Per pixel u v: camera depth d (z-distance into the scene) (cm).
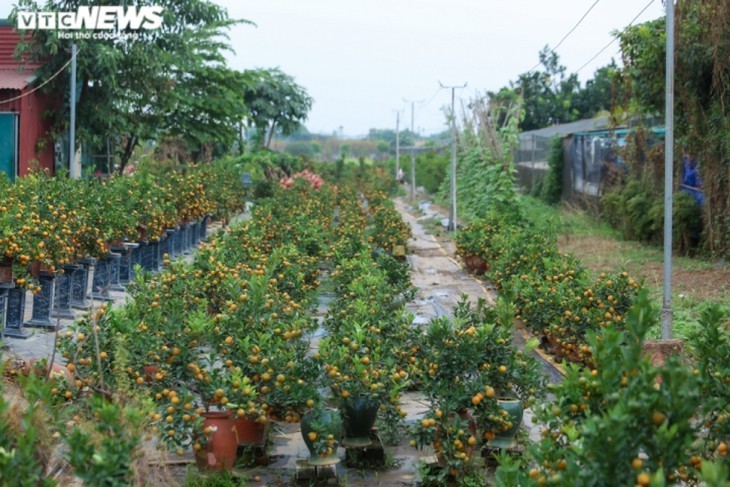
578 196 2944
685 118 1786
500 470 477
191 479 614
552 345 1027
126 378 604
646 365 436
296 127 5244
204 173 2098
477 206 2520
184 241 1827
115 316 688
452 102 2614
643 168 2106
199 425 609
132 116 2364
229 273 947
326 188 2736
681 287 1454
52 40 2139
